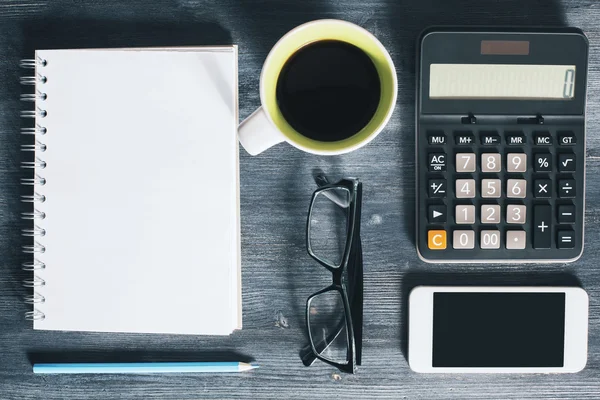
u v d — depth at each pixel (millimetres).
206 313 513
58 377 551
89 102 509
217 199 509
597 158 527
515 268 534
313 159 534
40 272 521
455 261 507
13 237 545
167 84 504
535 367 521
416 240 509
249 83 529
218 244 511
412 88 526
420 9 523
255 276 542
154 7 528
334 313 541
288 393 546
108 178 513
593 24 522
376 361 540
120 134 510
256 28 526
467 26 498
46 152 515
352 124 448
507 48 495
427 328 522
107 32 530
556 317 521
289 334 543
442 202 505
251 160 536
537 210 501
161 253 514
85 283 519
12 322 547
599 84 524
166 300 515
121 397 550
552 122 500
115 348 549
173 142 507
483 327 521
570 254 505
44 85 510
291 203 537
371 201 533
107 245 516
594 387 537
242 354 546
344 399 543
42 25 532
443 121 500
